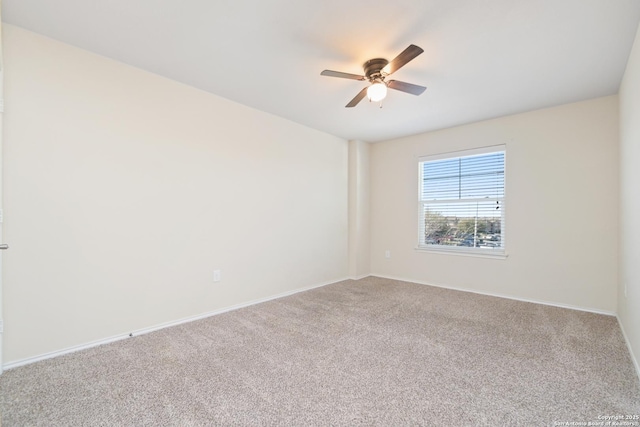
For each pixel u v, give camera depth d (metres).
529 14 1.88
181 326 2.84
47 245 2.19
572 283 3.42
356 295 3.95
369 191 5.20
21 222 2.08
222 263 3.26
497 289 3.92
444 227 4.46
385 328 2.79
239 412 1.62
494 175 3.99
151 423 1.53
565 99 3.27
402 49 2.28
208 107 3.12
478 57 2.39
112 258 2.50
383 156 5.06
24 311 2.10
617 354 2.27
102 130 2.43
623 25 1.98
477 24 1.98
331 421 1.55
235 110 3.36
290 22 1.98
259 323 2.92
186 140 2.95
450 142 4.30
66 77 2.25
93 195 2.39
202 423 1.53
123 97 2.54
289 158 3.98
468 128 4.13
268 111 3.64
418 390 1.82
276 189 3.82
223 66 2.58
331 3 1.80
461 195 4.28
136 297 2.63
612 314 3.18
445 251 4.40
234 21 1.98
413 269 4.73
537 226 3.63
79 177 2.32
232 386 1.86
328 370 2.05
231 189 3.33
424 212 4.68
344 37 2.14
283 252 3.92
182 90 2.91
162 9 1.87
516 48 2.26
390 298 3.80
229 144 3.31
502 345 2.43
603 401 1.71
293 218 4.05
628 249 2.48
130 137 2.58
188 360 2.18
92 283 2.39
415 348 2.38
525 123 3.68
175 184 2.88
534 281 3.65
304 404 1.69
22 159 2.07
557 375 1.98
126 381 1.90
